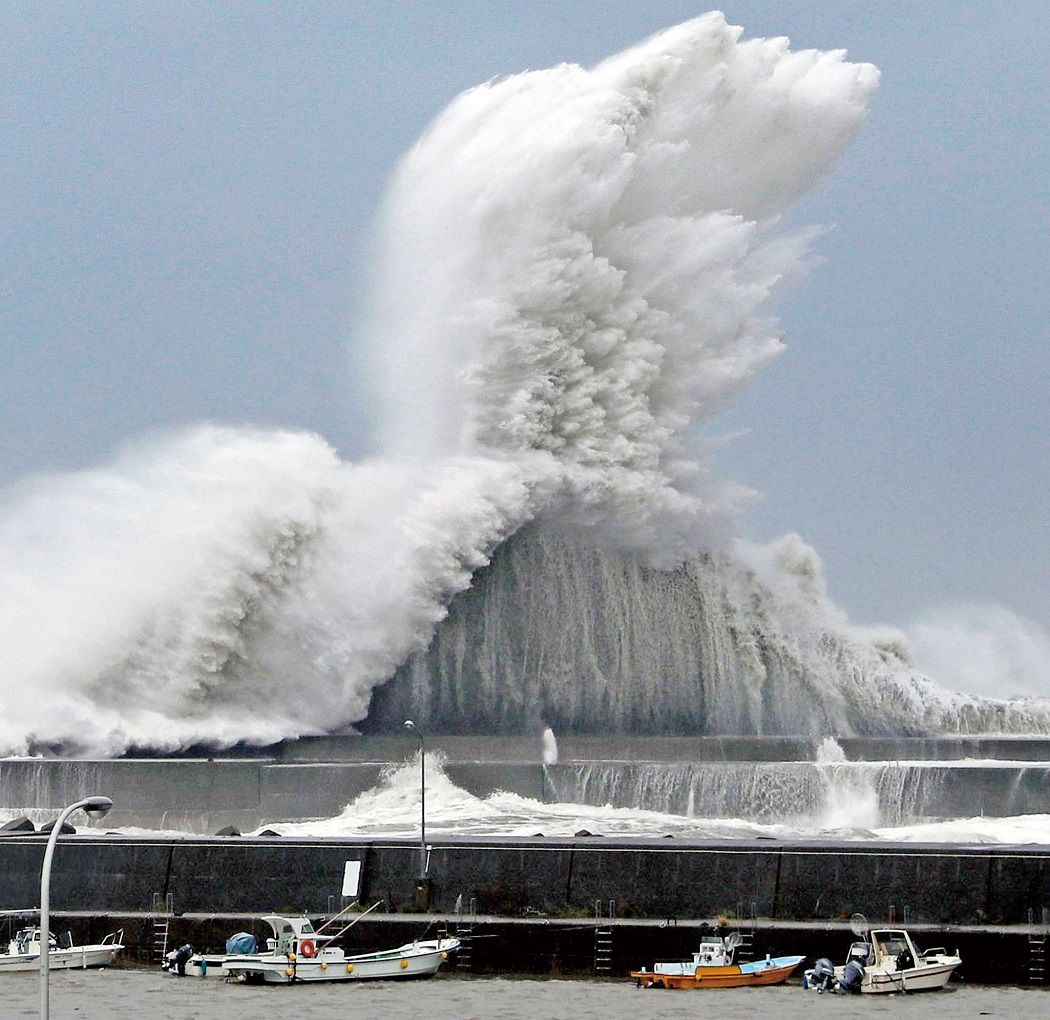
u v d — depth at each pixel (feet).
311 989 499.92
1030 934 501.97
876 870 527.40
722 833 621.31
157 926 539.70
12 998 490.49
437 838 575.38
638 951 516.32
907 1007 471.21
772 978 501.15
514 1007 474.90
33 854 563.07
